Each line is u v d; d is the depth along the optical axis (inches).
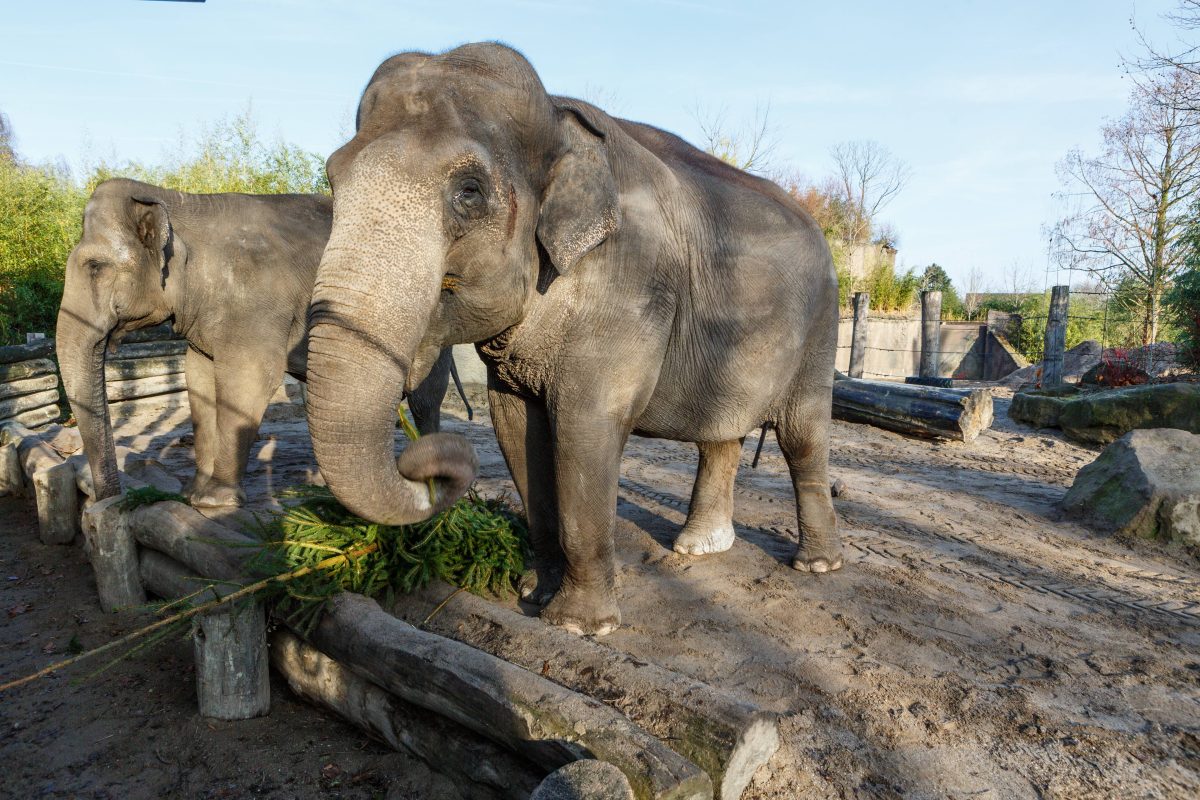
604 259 117.0
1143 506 209.2
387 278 88.3
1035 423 410.6
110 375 353.7
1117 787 96.0
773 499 237.6
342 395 86.1
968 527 216.5
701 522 177.8
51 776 105.6
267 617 124.7
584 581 127.1
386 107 96.7
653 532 195.3
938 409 364.5
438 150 92.4
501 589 141.3
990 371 965.8
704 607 146.1
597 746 80.9
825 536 167.0
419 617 123.6
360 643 105.9
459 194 94.7
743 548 182.7
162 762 108.0
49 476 200.7
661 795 74.8
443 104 95.5
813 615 144.1
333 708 114.8
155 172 669.9
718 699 90.0
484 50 102.5
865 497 250.2
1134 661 131.6
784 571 167.6
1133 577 178.5
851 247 1321.4
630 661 99.6
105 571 159.3
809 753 100.1
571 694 87.9
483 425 363.9
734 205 141.7
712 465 177.0
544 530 141.9
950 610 149.8
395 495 90.2
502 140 98.9
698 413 141.7
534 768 88.8
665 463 291.1
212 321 192.1
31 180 545.6
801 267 147.9
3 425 290.5
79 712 122.0
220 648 114.4
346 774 103.1
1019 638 138.9
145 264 183.9
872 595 155.8
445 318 106.3
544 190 106.3
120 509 159.2
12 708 123.3
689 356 134.5
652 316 122.7
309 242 207.9
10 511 236.8
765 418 158.1
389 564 129.3
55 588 175.6
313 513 133.1
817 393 161.5
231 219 197.6
